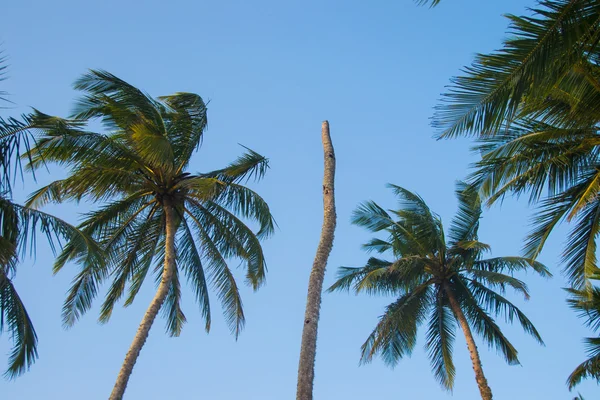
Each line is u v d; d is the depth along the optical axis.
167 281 17.08
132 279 19.08
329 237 10.13
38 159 17.14
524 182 12.99
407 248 23.59
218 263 19.33
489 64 8.05
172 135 18.78
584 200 11.52
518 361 22.16
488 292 23.42
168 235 17.80
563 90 11.18
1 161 11.95
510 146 12.91
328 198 10.63
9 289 13.16
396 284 23.77
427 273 24.00
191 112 19.25
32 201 17.67
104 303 18.70
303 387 8.41
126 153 17.38
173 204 18.56
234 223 19.12
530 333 22.44
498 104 8.04
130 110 17.88
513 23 8.04
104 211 18.33
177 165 18.58
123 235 18.78
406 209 24.23
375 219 23.81
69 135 16.23
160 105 19.30
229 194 18.89
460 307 23.50
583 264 11.88
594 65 10.74
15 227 12.44
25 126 12.72
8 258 11.48
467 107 8.09
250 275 19.19
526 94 8.70
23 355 13.39
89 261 15.04
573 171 12.56
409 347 22.80
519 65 7.97
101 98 17.55
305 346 8.84
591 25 8.04
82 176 16.80
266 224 18.88
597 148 12.29
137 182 17.94
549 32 7.92
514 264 23.11
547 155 12.73
